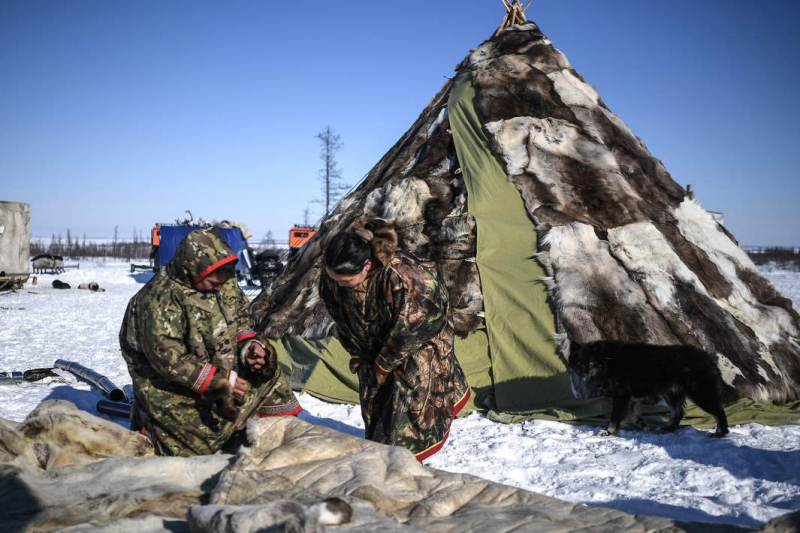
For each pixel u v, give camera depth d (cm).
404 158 841
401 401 396
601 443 516
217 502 271
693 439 513
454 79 903
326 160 4062
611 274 659
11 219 2217
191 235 365
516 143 757
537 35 902
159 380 372
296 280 792
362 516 232
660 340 613
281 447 317
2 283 2161
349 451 316
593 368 550
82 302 1898
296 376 714
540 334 634
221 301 385
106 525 253
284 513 222
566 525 249
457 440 534
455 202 747
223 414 367
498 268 682
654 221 724
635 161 783
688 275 670
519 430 556
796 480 412
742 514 355
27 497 282
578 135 778
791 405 610
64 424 341
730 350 625
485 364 650
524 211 712
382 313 385
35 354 988
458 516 259
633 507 377
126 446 349
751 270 753
